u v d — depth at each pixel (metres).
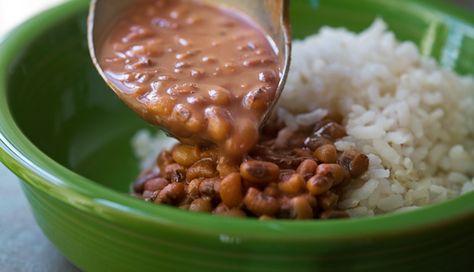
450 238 0.24
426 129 0.30
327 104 0.31
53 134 0.33
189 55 0.28
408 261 0.24
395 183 0.28
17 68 0.31
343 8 0.38
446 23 0.37
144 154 0.35
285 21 0.28
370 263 0.23
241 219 0.22
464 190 0.29
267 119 0.28
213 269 0.23
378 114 0.30
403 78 0.31
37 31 0.32
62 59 0.34
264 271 0.23
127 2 0.31
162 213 0.22
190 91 0.26
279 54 0.28
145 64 0.27
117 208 0.23
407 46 0.34
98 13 0.30
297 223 0.22
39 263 0.29
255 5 0.30
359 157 0.27
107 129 0.35
